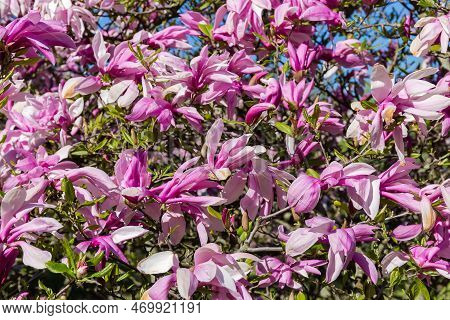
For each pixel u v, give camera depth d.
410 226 0.95
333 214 1.39
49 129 1.17
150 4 1.60
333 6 1.20
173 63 1.04
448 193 0.89
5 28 0.93
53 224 0.83
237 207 1.25
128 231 0.88
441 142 1.50
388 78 0.88
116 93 1.04
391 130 0.90
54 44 0.96
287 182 0.96
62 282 1.26
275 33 1.15
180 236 0.93
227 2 1.15
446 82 0.99
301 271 0.96
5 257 0.83
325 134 1.46
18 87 1.05
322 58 1.24
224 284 0.79
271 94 1.01
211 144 0.89
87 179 0.93
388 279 1.06
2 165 1.09
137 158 0.92
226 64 1.02
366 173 0.90
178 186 0.89
